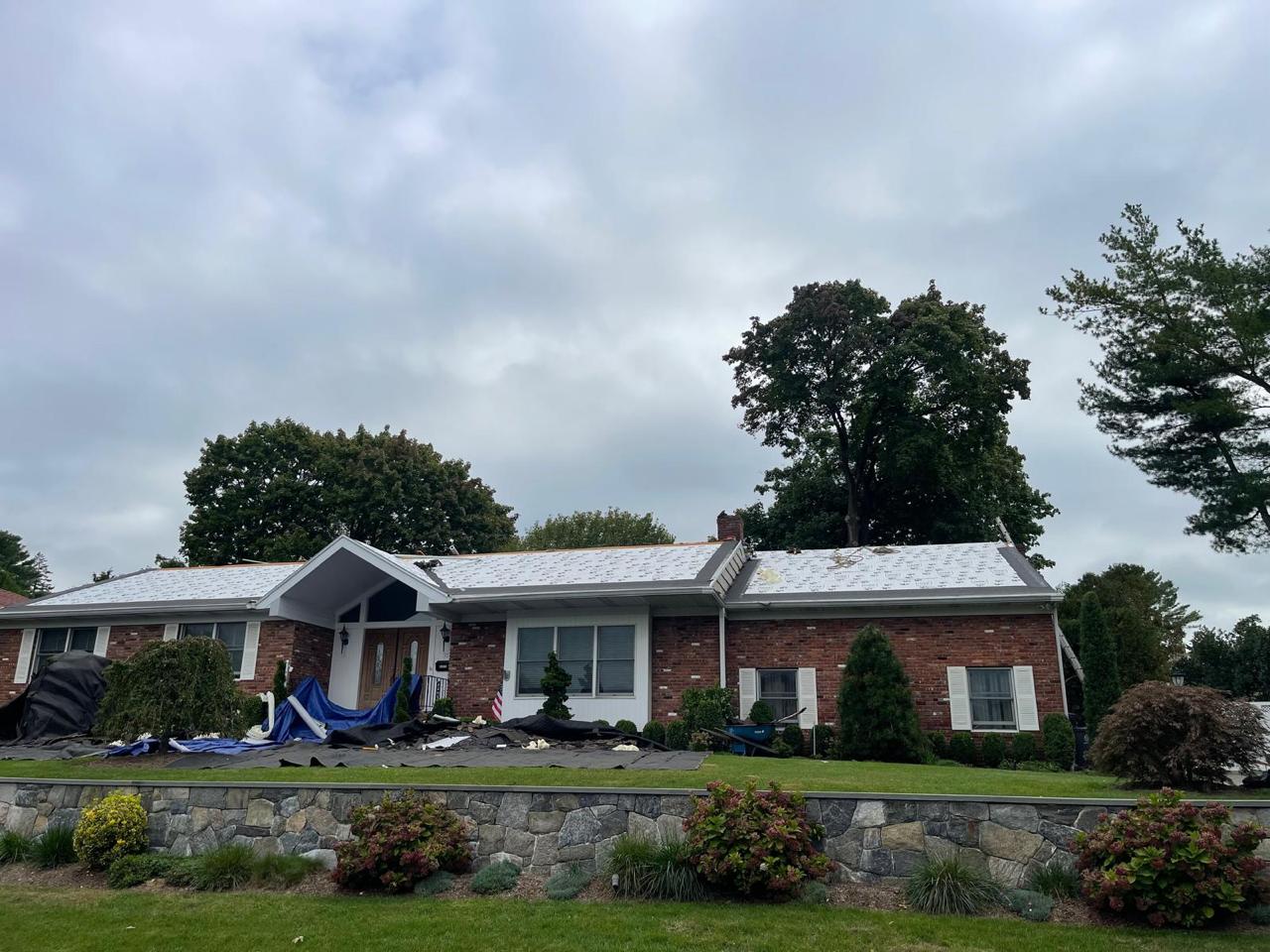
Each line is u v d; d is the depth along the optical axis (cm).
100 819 1001
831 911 809
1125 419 2628
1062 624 2394
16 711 1877
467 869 941
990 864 859
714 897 853
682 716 1905
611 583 2025
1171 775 1048
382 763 1360
